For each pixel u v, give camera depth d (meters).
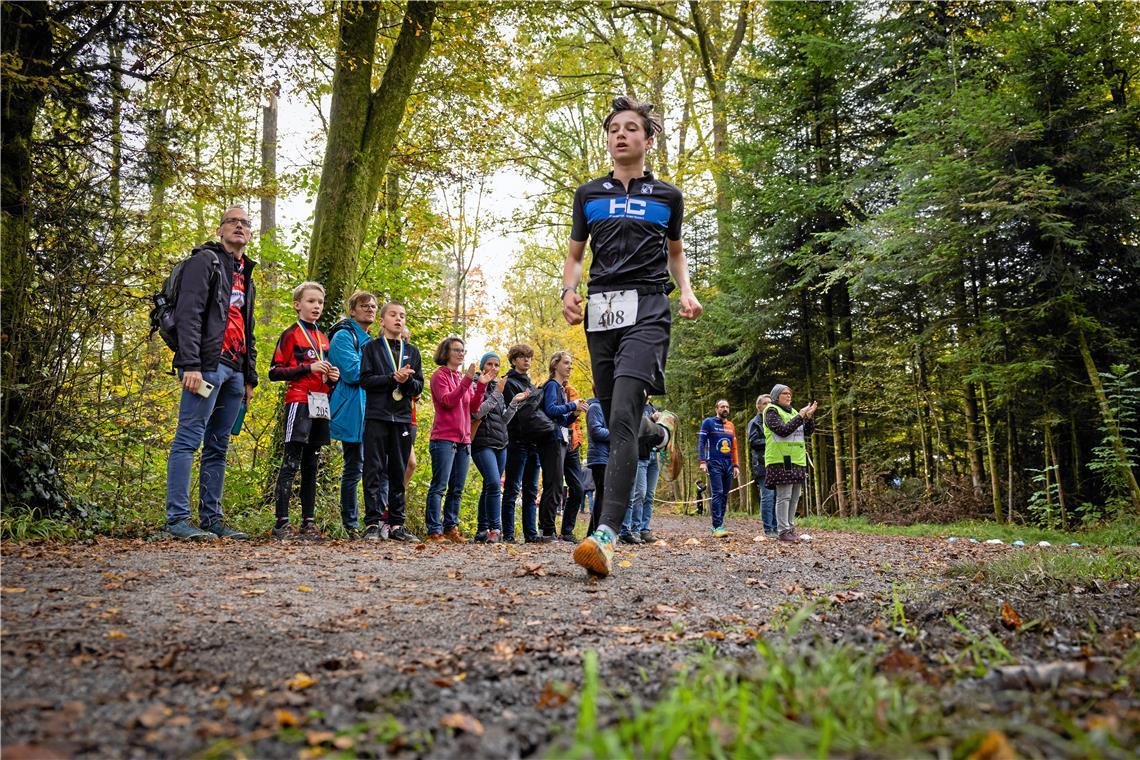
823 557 6.17
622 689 1.75
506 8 12.83
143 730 1.46
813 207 19.08
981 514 15.59
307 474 6.41
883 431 20.61
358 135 9.79
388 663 2.00
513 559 4.63
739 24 23.17
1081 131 13.03
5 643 2.06
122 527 5.92
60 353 5.95
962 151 13.55
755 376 21.48
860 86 19.56
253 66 7.85
